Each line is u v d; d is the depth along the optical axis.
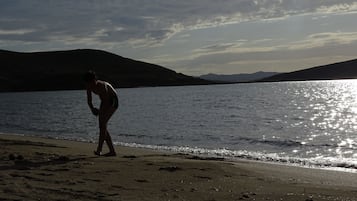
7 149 13.12
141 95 108.94
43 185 7.86
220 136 26.11
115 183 8.23
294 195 7.59
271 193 7.76
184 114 46.41
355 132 28.38
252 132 28.62
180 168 10.20
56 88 168.00
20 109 64.12
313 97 83.06
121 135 26.95
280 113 46.34
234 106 59.38
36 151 12.87
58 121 40.88
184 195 7.38
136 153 15.31
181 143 22.59
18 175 8.77
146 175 9.21
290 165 13.62
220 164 11.37
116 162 10.84
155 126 33.50
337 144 22.02
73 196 7.06
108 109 11.88
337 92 104.19
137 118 41.75
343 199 7.34
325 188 8.51
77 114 50.56
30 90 166.62
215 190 7.93
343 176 10.97
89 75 11.42
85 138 25.61
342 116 42.34
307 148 20.50
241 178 9.50
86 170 9.55
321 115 43.69
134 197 7.10
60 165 10.09
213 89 150.12
